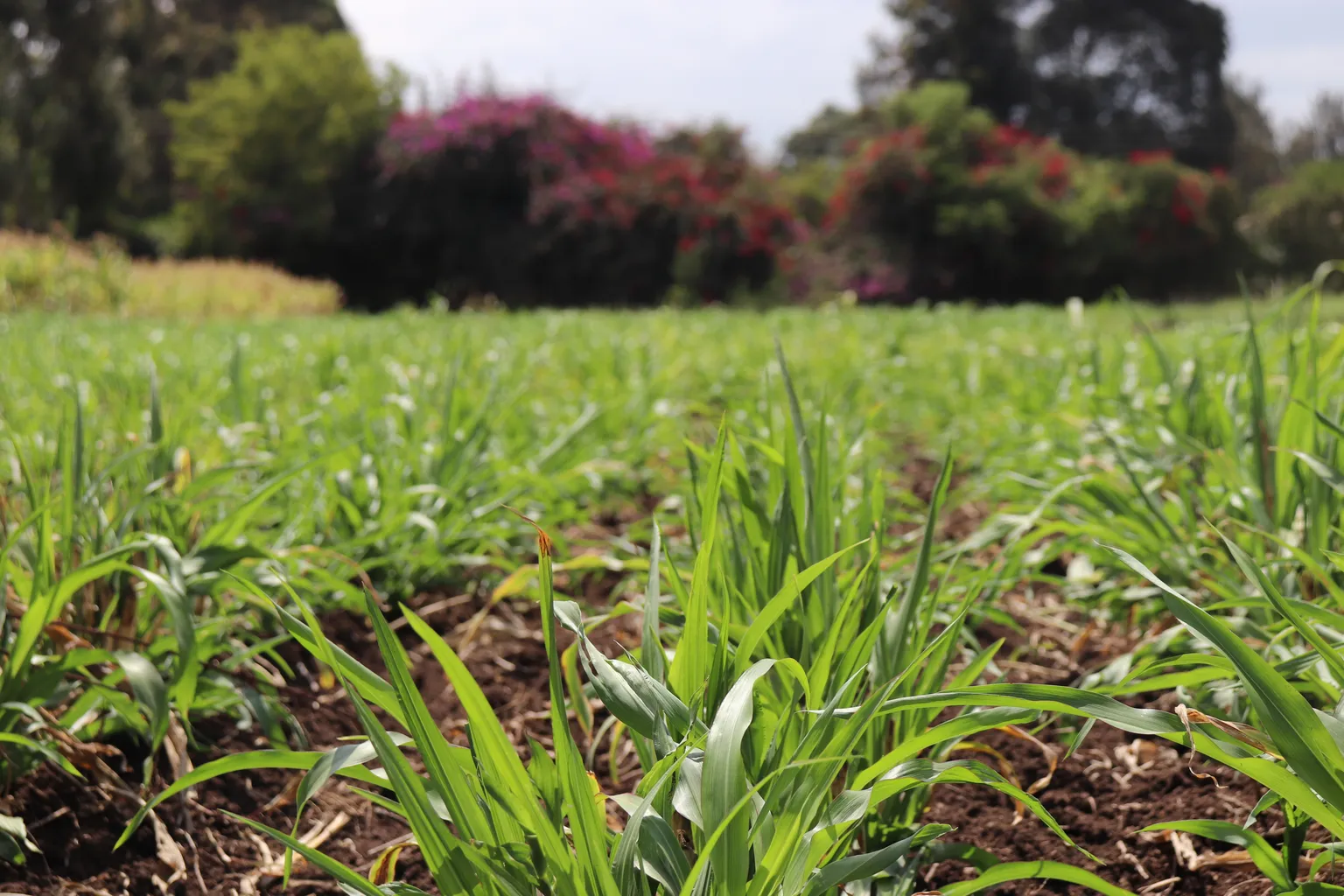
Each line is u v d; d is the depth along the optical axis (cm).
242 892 174
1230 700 179
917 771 124
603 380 504
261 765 126
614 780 182
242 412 393
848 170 2480
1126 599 249
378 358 593
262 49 2803
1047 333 767
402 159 2459
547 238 2328
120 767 193
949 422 507
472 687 115
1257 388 224
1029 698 117
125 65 3525
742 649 134
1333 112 6291
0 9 3153
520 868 116
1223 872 160
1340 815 120
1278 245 2967
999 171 2430
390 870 144
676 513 355
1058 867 124
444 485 305
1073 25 4888
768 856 111
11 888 161
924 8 4341
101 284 1272
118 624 216
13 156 3209
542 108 2455
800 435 176
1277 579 208
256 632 250
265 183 2575
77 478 220
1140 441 313
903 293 2341
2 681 171
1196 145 4869
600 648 260
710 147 2425
